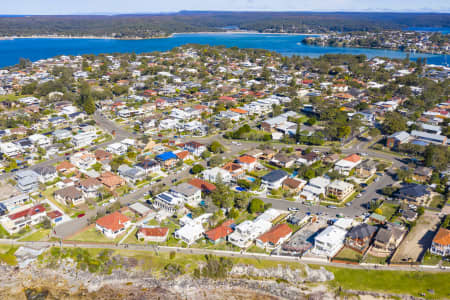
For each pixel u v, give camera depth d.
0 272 107.19
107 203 139.00
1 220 124.44
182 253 112.62
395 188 145.62
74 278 105.56
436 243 109.88
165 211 133.00
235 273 106.38
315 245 112.81
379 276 103.25
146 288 102.56
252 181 155.00
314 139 197.88
